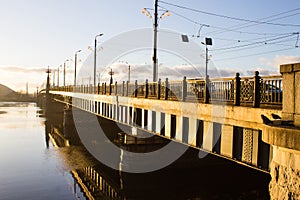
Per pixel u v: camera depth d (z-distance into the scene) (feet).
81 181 80.02
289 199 20.48
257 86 33.32
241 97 37.40
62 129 188.96
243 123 33.53
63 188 73.92
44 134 166.91
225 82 40.81
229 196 66.64
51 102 316.60
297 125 22.06
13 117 263.49
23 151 117.91
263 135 22.91
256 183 76.43
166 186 74.38
